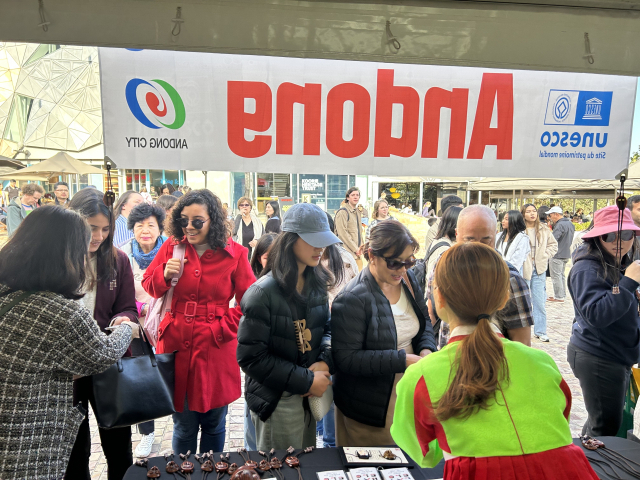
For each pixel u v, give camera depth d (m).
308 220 1.79
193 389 2.21
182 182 15.01
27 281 1.42
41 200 7.89
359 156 1.89
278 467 1.52
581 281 2.22
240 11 1.56
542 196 13.66
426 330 2.08
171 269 2.23
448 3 1.62
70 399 1.51
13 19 1.50
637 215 3.83
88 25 1.52
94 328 1.51
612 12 1.70
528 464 0.98
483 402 1.02
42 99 19.23
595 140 1.97
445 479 1.05
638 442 1.80
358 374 1.84
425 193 16.39
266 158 1.85
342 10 1.59
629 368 2.28
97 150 18.77
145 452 2.91
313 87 1.83
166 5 1.54
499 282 1.13
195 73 1.78
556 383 1.10
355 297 1.89
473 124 1.92
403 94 1.87
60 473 1.45
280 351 1.82
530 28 1.67
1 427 1.33
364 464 1.54
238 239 7.00
